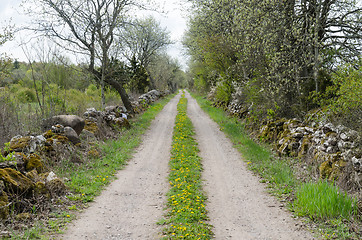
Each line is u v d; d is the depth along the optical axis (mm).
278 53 13516
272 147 13141
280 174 9406
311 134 11078
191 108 33969
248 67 17109
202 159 11984
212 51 25047
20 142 9188
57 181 7547
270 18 14305
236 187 8695
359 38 13656
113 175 9680
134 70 39031
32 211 6316
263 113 16250
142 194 8023
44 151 9602
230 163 11391
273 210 6973
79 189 7957
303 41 13094
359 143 8133
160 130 18719
